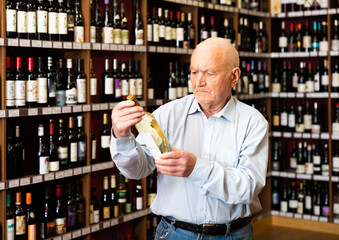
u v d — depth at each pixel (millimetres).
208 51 1670
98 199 3746
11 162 2873
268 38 4938
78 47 3113
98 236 3748
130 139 1578
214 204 1752
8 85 2766
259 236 4473
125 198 3635
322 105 4922
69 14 3131
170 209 1804
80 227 3295
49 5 3016
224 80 1688
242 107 1834
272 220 4883
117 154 1598
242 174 1653
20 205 2945
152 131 1576
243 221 1836
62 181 3406
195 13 4078
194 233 1786
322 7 4613
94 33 3275
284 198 4828
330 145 4562
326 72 4672
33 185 3211
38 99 2943
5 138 2764
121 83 3539
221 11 4559
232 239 1802
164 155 1516
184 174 1560
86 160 3293
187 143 1829
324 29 4715
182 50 3922
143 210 3717
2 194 2791
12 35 2775
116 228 3873
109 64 3777
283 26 4883
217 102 1709
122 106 1516
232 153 1775
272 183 4969
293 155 5004
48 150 3080
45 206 3123
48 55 3277
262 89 4867
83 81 3209
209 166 1587
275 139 4988
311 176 4645
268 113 4930
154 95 4156
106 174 3805
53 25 2996
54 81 3037
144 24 3650
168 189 1808
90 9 3271
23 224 2939
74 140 3207
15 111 2752
